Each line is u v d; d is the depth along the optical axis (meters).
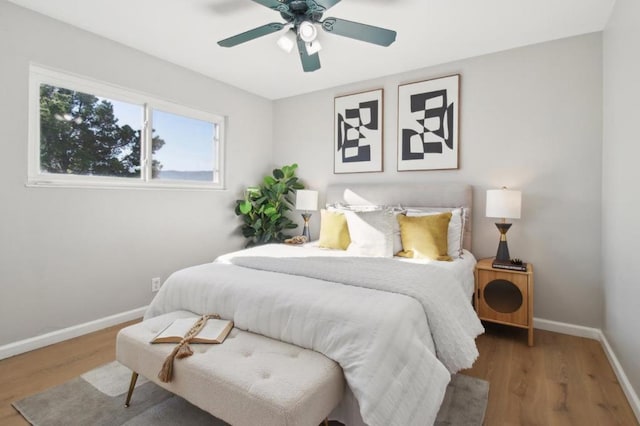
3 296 2.22
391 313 1.43
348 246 2.95
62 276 2.50
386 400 1.23
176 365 1.41
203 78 3.49
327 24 2.05
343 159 3.81
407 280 1.80
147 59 2.99
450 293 1.93
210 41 2.77
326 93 3.94
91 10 2.32
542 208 2.76
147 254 3.04
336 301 1.55
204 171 3.65
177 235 3.29
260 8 2.31
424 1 2.19
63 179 2.55
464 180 3.09
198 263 3.49
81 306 2.61
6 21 2.20
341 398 1.35
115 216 2.81
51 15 2.38
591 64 2.57
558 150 2.70
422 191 3.20
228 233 3.84
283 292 1.67
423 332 1.54
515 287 2.76
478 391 1.86
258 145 4.21
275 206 4.01
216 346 1.50
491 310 2.62
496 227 2.95
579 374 2.06
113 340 2.51
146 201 3.03
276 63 3.22
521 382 1.97
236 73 3.47
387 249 2.67
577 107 2.62
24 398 1.78
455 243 2.75
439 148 3.20
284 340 1.56
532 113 2.79
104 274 2.74
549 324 2.74
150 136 3.11
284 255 2.53
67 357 2.24
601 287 2.52
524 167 2.83
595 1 2.17
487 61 2.97
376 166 3.58
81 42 2.55
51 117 2.48
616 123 2.14
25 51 2.28
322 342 1.44
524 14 2.33
